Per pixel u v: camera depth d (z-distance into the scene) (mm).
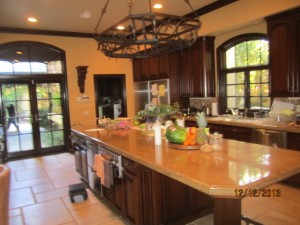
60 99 6289
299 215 2828
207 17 4805
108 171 2814
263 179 1564
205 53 5105
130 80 7164
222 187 1462
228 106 5305
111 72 6859
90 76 6566
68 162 5434
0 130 5473
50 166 5172
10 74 5629
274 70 3957
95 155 3182
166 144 2646
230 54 5125
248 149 2334
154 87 6398
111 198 3053
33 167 5141
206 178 1604
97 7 4477
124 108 7094
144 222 2416
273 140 3664
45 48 6004
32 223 2914
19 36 5684
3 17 4848
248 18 4098
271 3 3758
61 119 6328
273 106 4312
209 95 5227
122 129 3850
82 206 3312
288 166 1802
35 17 4930
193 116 5273
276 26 3852
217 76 5277
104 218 2986
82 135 3678
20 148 5902
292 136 3471
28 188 3994
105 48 2557
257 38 4516
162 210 2371
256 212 2914
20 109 5867
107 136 3320
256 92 4746
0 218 1774
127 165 2555
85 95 6523
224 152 2236
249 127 4016
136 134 3381
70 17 5004
